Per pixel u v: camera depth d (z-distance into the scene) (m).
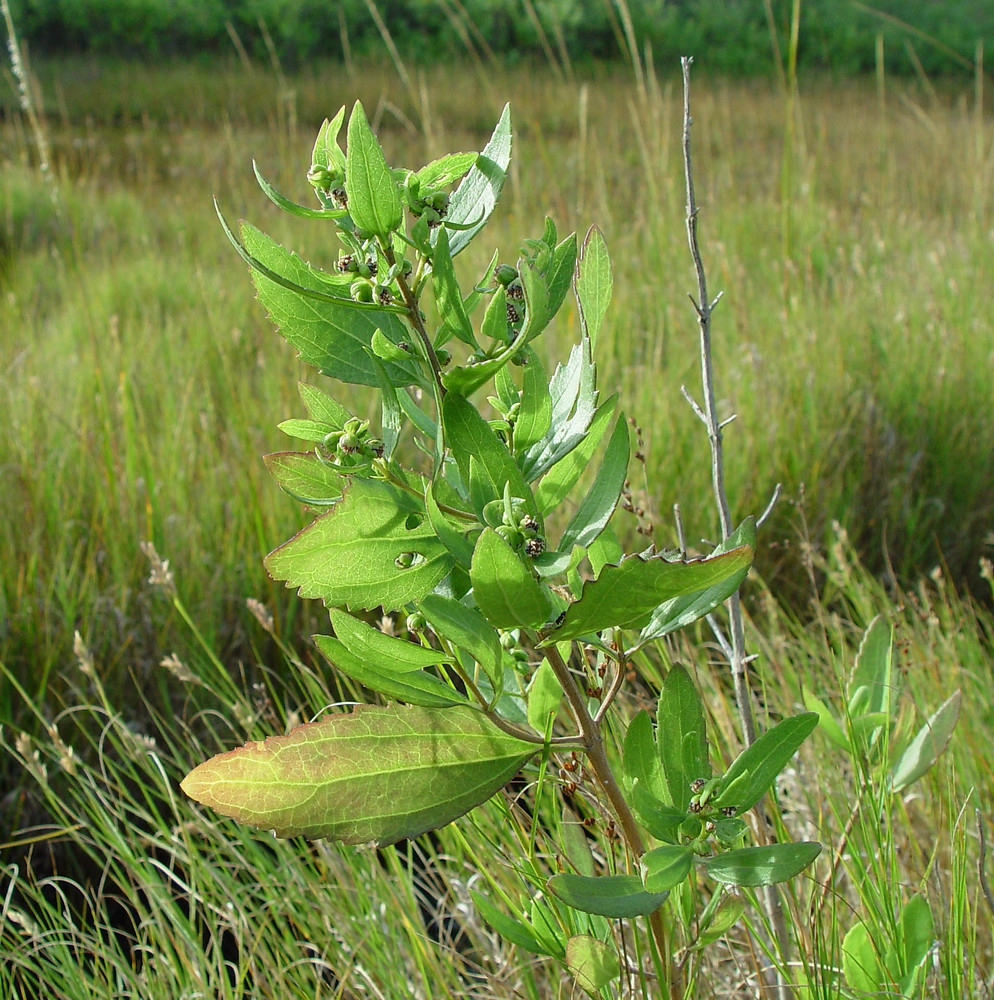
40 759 0.68
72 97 3.74
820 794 0.50
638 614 0.29
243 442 0.91
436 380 0.30
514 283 0.31
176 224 2.04
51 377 1.06
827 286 1.32
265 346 1.15
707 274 1.36
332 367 0.32
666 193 1.61
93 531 0.81
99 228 2.04
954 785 0.50
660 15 4.79
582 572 0.55
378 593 0.30
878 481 0.95
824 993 0.39
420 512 0.30
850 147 2.71
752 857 0.32
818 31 5.04
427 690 0.31
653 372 1.01
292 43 4.43
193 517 0.83
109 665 0.72
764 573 0.85
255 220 1.99
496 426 0.32
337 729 0.31
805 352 1.06
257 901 0.58
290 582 0.29
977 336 1.13
